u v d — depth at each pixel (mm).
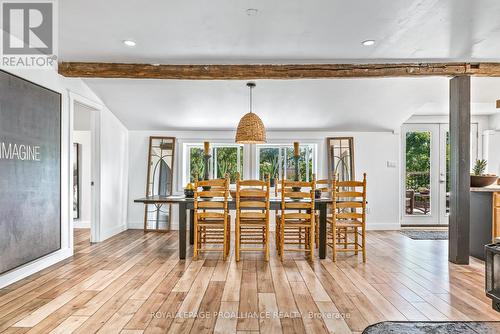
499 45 3602
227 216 4281
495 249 1628
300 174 6691
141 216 6531
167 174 6504
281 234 4168
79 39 3469
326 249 4484
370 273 3650
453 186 4148
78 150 6500
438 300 2875
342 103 5566
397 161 6562
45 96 3873
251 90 5109
